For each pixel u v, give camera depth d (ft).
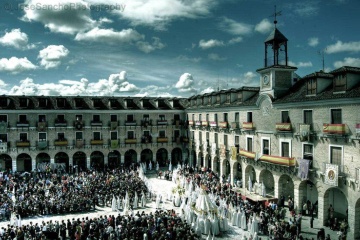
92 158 201.26
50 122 186.50
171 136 215.10
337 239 88.69
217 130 169.78
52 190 130.31
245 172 141.59
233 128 150.92
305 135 105.09
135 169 188.75
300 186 110.11
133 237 82.07
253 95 148.25
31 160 182.80
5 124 174.09
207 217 97.19
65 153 192.34
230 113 156.66
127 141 201.98
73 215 113.39
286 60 127.44
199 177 152.87
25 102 183.01
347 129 91.71
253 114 137.49
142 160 214.90
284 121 118.52
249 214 102.53
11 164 181.88
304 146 108.99
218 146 168.66
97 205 125.29
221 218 98.12
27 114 181.27
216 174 165.68
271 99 123.65
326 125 96.94
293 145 113.50
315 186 112.78
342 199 103.40
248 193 127.85
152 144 209.56
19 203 114.01
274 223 92.63
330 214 99.50
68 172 186.19
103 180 147.13
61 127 188.34
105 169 185.57
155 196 136.98
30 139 181.88
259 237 91.76
